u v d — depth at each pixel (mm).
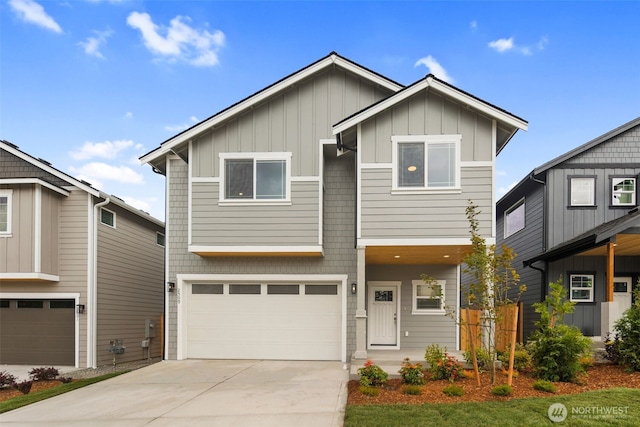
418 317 12430
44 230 12094
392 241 9695
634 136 12789
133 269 15172
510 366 7039
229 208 10820
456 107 9898
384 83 11047
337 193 11461
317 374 9109
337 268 11258
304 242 10633
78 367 12312
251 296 11461
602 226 11977
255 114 11148
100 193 12750
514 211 16297
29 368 12047
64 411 6695
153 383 8508
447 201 9695
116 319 13930
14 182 11711
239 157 10945
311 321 11305
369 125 10031
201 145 11078
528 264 13344
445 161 9812
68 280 12594
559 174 12820
